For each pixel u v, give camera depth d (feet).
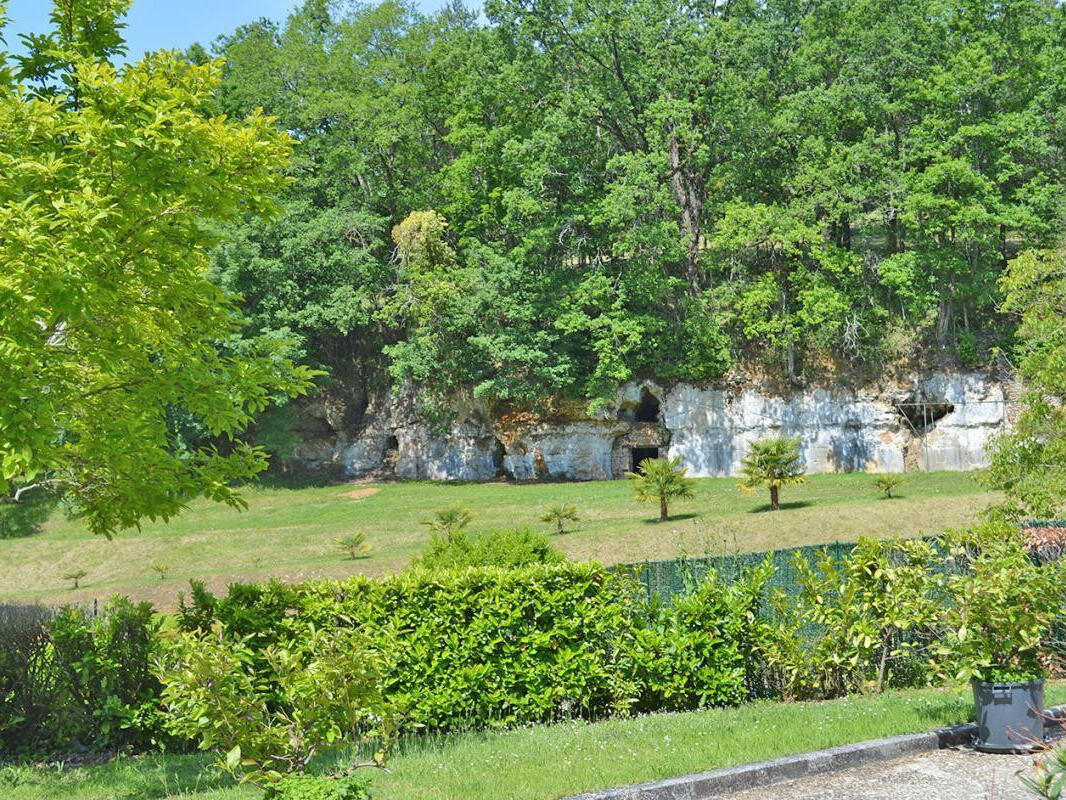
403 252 203.92
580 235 198.29
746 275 197.98
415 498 179.73
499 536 61.05
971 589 33.81
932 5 190.80
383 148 222.48
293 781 23.53
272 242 204.64
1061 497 71.82
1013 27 191.52
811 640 48.62
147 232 38.70
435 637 42.29
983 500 128.47
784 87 198.59
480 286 194.70
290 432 204.23
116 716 41.45
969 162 179.52
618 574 46.85
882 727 34.76
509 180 211.41
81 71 37.88
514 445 196.75
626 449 195.62
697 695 45.60
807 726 35.60
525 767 31.22
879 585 45.91
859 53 194.80
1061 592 33.55
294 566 127.44
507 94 204.44
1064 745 31.07
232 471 45.57
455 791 28.27
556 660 43.62
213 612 42.50
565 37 198.80
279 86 233.96
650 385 193.98
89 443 43.50
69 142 39.42
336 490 197.26
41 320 41.50
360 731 39.99
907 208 176.24
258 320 200.64
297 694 26.89
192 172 38.58
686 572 51.96
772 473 134.21
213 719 26.45
